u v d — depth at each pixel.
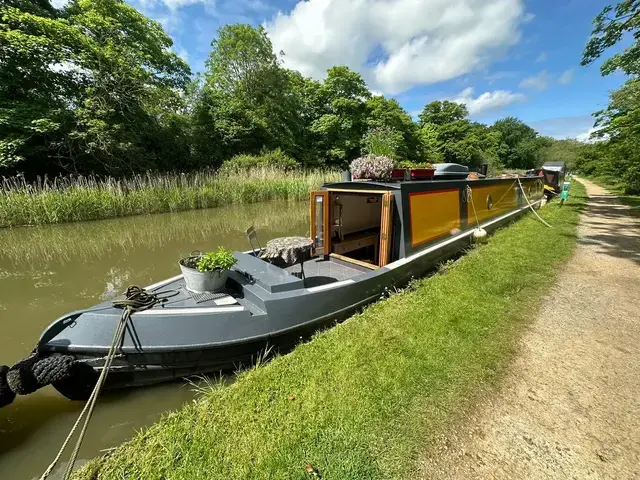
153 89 17.59
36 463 2.10
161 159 19.17
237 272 3.58
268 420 2.18
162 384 2.76
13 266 6.44
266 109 26.80
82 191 11.30
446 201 5.87
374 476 1.80
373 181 5.20
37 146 13.12
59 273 6.04
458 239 6.21
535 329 3.53
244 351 2.92
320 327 3.44
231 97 25.61
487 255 5.99
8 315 4.24
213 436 2.05
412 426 2.16
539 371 2.81
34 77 13.68
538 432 2.16
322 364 2.78
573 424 2.23
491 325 3.52
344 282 3.71
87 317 2.56
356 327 3.40
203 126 23.34
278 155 22.56
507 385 2.62
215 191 14.48
